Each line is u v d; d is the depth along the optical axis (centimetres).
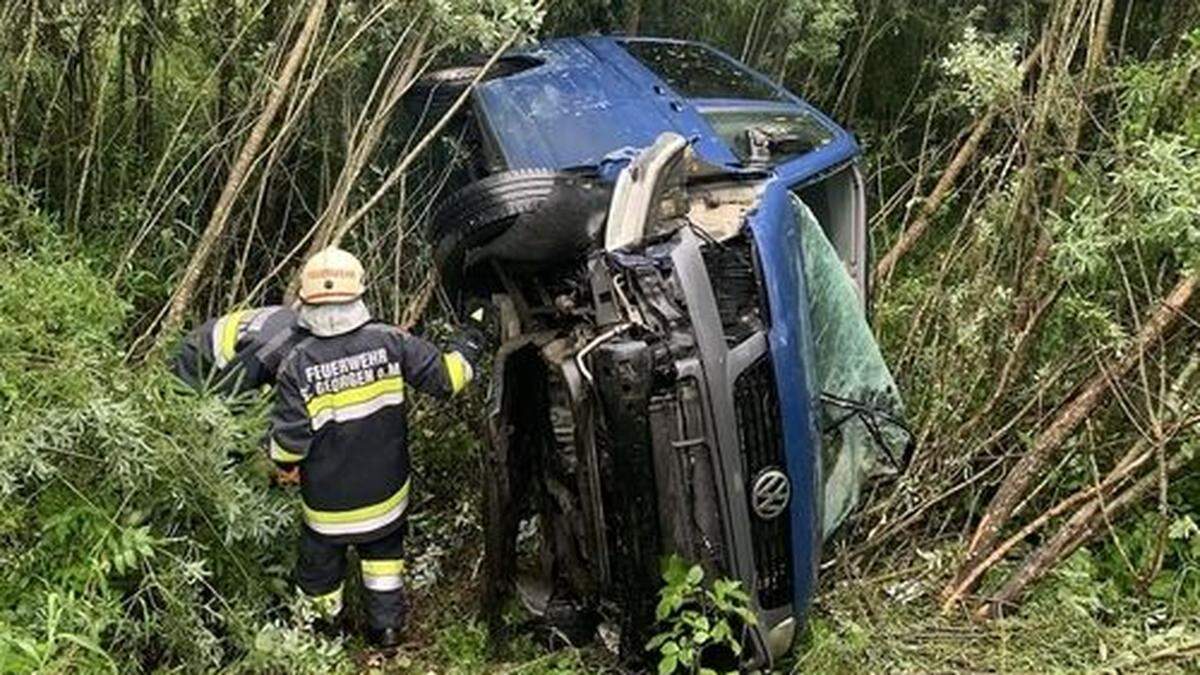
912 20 687
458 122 519
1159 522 405
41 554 352
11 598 345
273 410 394
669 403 351
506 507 388
